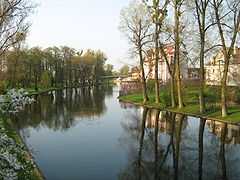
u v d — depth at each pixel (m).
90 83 146.62
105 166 20.62
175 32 44.72
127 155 23.36
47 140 28.59
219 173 18.88
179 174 18.84
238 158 21.92
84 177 18.50
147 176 18.61
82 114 47.00
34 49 104.50
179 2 43.03
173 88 47.06
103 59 155.75
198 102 47.12
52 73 117.88
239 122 34.03
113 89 120.38
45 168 20.22
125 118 41.69
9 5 29.56
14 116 45.28
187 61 50.00
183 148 25.03
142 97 62.72
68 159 22.30
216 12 36.31
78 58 136.00
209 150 24.19
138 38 55.44
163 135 30.14
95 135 30.92
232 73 57.28
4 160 9.36
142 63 55.88
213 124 34.56
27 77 96.12
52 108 55.62
